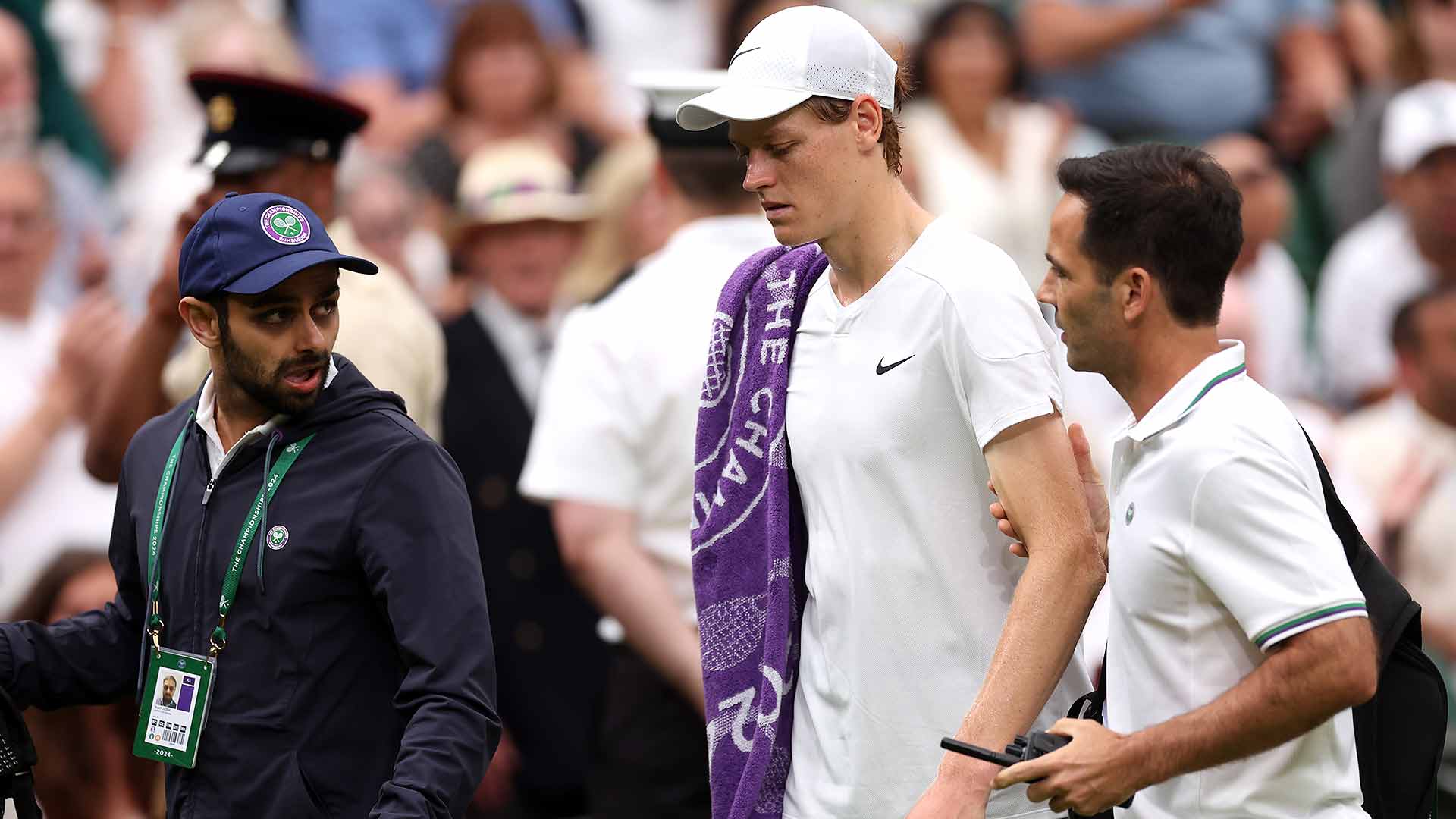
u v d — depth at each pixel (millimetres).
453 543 10617
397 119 26750
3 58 23344
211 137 14086
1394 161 29828
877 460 11219
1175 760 9320
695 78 15945
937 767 11297
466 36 25891
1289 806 9773
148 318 14703
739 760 12055
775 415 11758
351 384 10859
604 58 28219
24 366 20016
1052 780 9383
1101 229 9938
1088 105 30016
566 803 19812
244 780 10484
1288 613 9219
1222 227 9844
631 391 16016
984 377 10812
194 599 10711
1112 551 10078
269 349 10414
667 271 16109
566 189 23453
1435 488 23125
